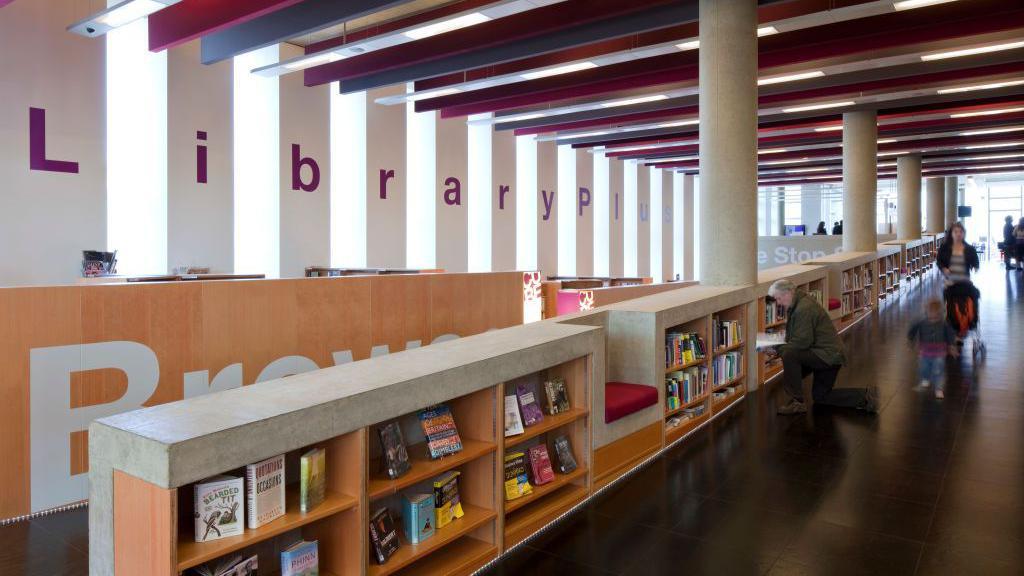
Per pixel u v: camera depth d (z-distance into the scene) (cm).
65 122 890
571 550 359
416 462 334
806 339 611
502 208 1623
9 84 839
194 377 488
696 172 2427
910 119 1418
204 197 1053
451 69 936
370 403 286
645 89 1133
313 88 1209
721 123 699
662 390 527
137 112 1005
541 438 434
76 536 378
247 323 524
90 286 430
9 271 845
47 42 872
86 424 430
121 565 241
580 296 933
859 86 1136
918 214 1914
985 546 348
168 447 219
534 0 681
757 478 455
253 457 245
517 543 369
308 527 301
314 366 581
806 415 609
